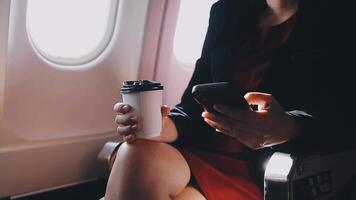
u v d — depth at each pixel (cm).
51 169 189
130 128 100
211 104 90
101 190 205
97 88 194
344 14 109
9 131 171
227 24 133
